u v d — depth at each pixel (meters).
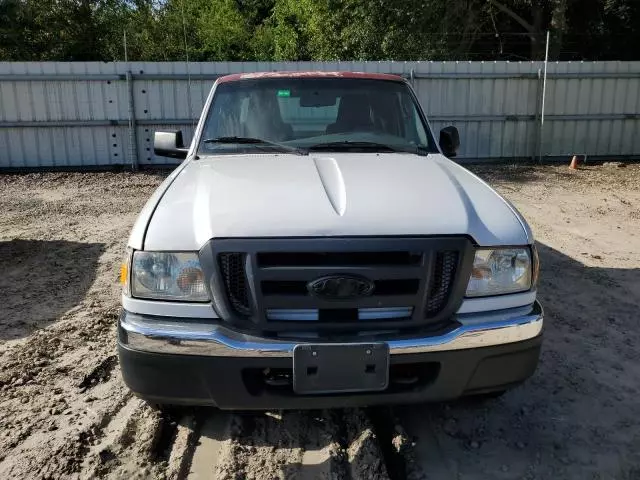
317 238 2.49
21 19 20.73
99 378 3.68
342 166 3.29
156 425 3.10
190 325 2.54
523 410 3.30
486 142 14.03
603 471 2.81
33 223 8.16
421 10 18.67
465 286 2.59
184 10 26.00
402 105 4.18
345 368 2.47
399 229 2.55
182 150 4.15
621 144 14.39
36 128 12.94
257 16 33.81
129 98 12.87
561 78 13.83
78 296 5.16
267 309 2.50
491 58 22.39
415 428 3.13
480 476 2.76
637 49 22.50
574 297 5.11
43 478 2.73
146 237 2.63
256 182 2.99
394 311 2.56
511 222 2.79
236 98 4.10
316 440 3.00
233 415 3.22
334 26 20.31
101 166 13.29
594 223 7.98
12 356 3.96
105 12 22.33
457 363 2.56
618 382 3.64
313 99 4.07
